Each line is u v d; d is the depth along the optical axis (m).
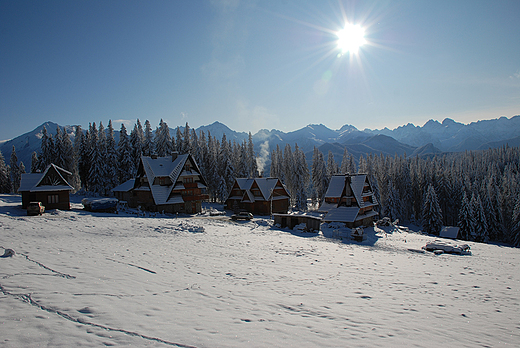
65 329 5.75
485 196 61.12
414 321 8.30
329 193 46.94
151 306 7.62
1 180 70.94
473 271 18.77
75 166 72.00
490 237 60.03
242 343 5.76
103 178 58.47
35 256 12.22
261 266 14.98
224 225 35.31
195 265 13.91
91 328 5.89
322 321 7.57
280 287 11.09
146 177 48.12
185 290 9.59
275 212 57.59
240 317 7.38
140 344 5.36
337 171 87.06
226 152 71.88
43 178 38.50
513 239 56.38
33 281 8.70
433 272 17.33
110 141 62.41
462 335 7.50
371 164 90.31
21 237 17.86
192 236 24.89
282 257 18.22
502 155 137.00
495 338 7.51
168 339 5.68
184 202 48.22
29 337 5.30
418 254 26.16
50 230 22.09
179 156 51.31
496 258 26.45
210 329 6.39
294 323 7.23
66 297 7.59
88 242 17.75
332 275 14.12
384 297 10.88
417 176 83.19
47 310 6.63
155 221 32.47
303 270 14.79
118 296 8.16
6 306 6.65
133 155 66.00
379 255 22.91
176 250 17.78
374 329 7.25
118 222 29.75
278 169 84.75
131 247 17.36
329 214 44.31
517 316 9.84
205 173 73.62
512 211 64.25
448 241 36.59
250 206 56.78
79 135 71.12
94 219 30.80
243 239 25.34
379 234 40.12
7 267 10.00
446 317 9.06
